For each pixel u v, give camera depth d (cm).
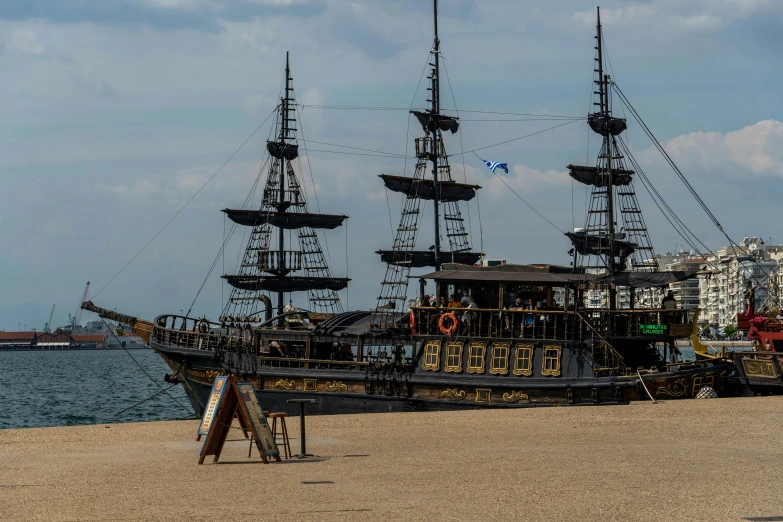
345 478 2102
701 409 3912
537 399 4703
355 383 4947
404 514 1672
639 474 2147
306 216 8581
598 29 6475
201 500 1817
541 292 4959
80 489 1959
